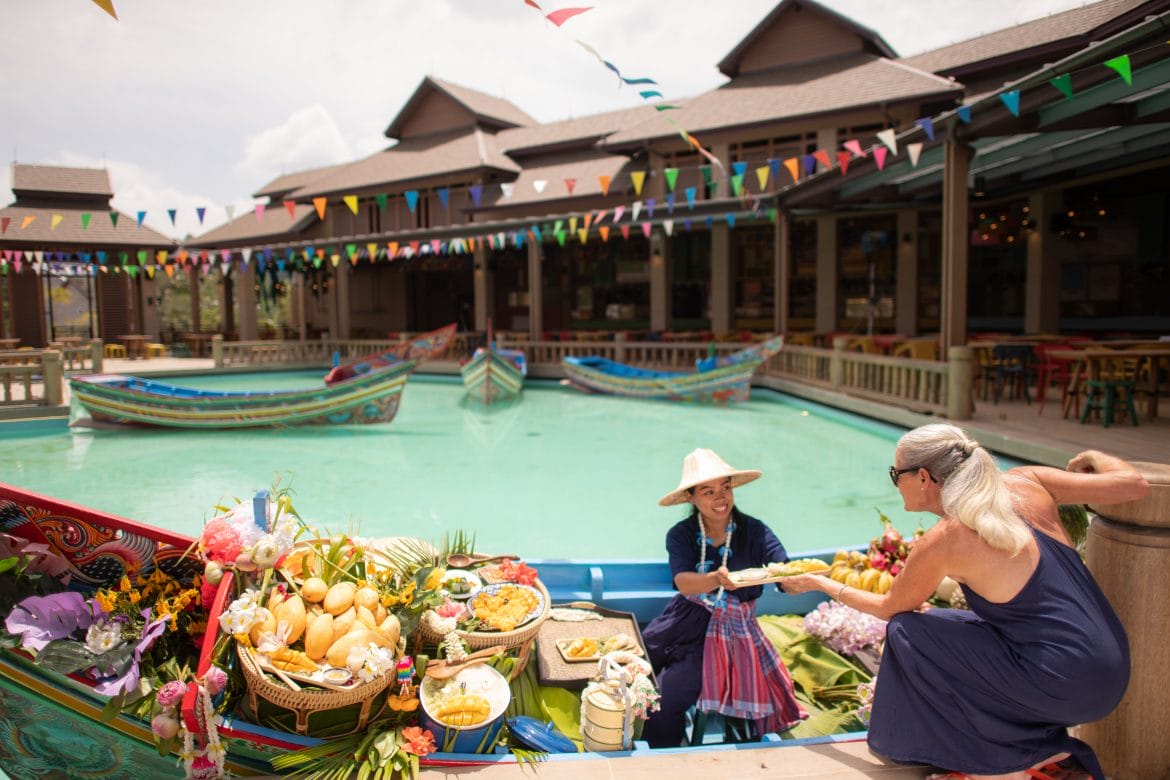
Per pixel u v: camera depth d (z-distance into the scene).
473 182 26.80
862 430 13.30
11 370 14.48
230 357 25.83
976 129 10.73
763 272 24.98
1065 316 20.00
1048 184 17.30
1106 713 2.49
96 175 30.50
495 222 23.20
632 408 17.02
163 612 2.91
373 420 14.50
